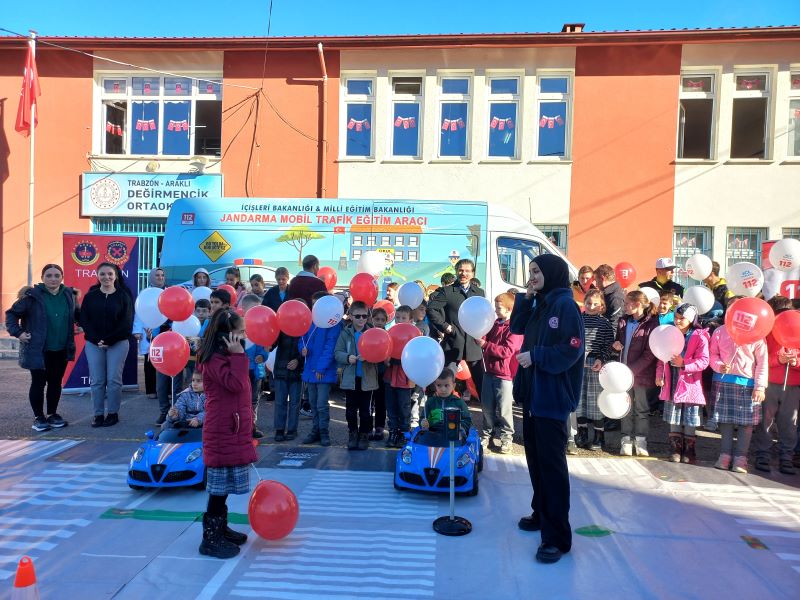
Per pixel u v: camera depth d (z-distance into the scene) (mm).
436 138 13523
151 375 8172
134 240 8711
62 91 13828
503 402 5957
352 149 13766
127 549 3744
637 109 12828
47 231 13859
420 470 4652
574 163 13000
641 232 12867
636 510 4539
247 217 9383
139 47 13547
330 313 5801
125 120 14180
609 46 12828
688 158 13133
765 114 12914
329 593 3270
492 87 13453
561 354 3607
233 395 3643
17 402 7941
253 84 13641
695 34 12367
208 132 14148
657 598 3258
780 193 12648
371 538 3973
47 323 6520
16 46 13500
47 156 13836
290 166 13609
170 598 3188
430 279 9047
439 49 13195
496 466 5574
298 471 5340
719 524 4293
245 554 3705
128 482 4680
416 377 4766
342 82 13633
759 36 12273
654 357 5973
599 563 3656
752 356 5449
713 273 7988
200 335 6594
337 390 9039
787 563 3693
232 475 3662
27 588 2553
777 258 7012
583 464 5711
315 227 9258
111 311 6691
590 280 8031
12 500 4527
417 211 9164
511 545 3895
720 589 3363
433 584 3385
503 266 9117
